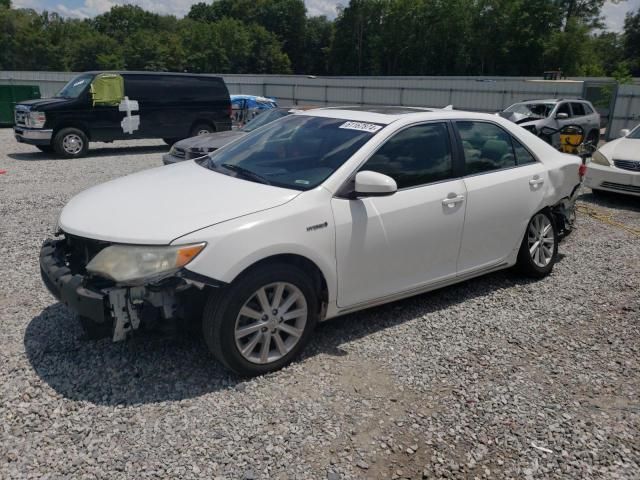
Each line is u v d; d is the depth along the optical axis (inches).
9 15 3383.4
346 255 142.6
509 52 2817.4
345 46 3841.0
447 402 127.1
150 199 137.5
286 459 106.3
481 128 183.9
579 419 122.6
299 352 140.9
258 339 131.4
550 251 207.9
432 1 3120.1
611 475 106.0
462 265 175.8
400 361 144.2
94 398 122.5
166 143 656.4
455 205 166.1
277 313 133.2
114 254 120.3
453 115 176.2
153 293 119.8
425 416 121.6
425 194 158.9
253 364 131.3
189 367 136.3
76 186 379.9
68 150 531.8
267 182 145.6
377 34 3607.3
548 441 115.1
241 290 124.6
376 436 114.3
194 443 109.2
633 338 162.1
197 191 140.9
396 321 167.9
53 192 355.6
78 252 137.1
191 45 3688.5
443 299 186.7
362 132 157.4
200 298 126.3
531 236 201.2
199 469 102.5
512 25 2770.7
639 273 218.2
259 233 125.7
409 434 115.5
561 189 207.3
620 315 177.9
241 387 128.6
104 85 533.6
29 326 155.4
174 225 123.0
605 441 115.5
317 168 147.9
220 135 387.2
